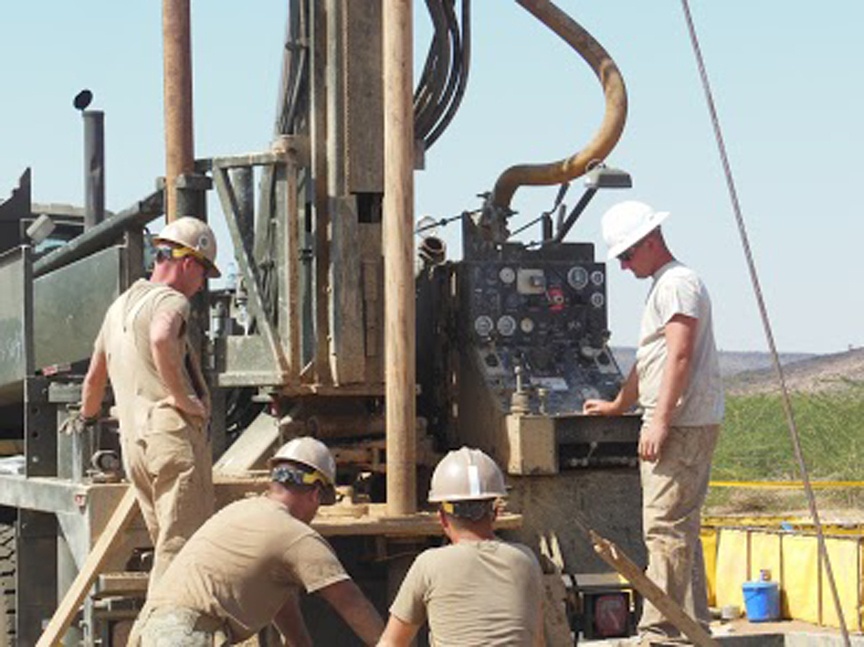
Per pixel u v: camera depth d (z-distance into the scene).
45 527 9.34
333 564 6.63
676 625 7.14
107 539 7.82
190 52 8.59
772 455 23.27
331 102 8.55
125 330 7.58
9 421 11.52
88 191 10.81
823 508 20.05
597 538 7.10
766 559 9.73
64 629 7.66
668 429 7.57
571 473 8.52
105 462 8.26
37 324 10.20
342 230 8.46
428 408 9.30
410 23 8.00
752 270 5.66
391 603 8.09
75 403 8.66
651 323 7.70
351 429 8.68
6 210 12.58
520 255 8.96
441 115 9.70
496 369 8.74
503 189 9.77
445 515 6.46
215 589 6.59
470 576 6.33
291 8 8.99
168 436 7.44
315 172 8.57
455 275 9.01
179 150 8.57
